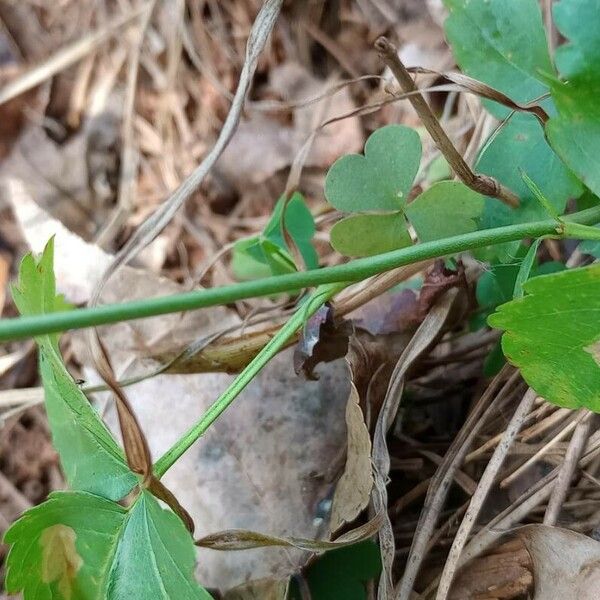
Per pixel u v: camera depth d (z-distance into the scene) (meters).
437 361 0.21
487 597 0.19
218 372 0.20
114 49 0.32
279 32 0.30
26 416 0.26
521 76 0.18
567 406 0.17
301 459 0.21
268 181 0.29
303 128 0.29
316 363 0.20
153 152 0.31
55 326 0.15
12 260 0.30
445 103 0.26
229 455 0.21
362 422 0.18
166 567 0.17
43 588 0.18
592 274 0.16
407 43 0.27
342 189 0.18
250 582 0.20
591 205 0.19
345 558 0.19
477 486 0.19
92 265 0.25
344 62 0.29
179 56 0.31
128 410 0.17
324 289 0.18
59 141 0.32
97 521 0.18
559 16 0.17
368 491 0.18
